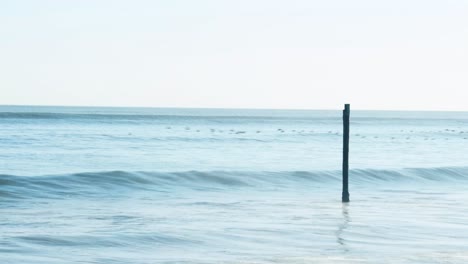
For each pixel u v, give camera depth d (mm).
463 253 22203
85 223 26562
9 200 33094
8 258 20359
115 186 38500
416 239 24500
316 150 77688
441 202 35000
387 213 30609
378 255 21641
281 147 82062
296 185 42219
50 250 21672
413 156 71062
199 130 124750
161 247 22547
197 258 20969
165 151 70938
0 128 113312
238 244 23188
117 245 22656
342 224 27297
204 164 55906
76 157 60938
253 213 29953
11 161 55625
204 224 26703
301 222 27641
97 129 119000
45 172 46438
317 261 20656
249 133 117750
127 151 69812
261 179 42875
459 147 89562
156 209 30844
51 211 29828
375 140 105375
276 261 20609
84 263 20031
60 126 127125
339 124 193250
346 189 34375
